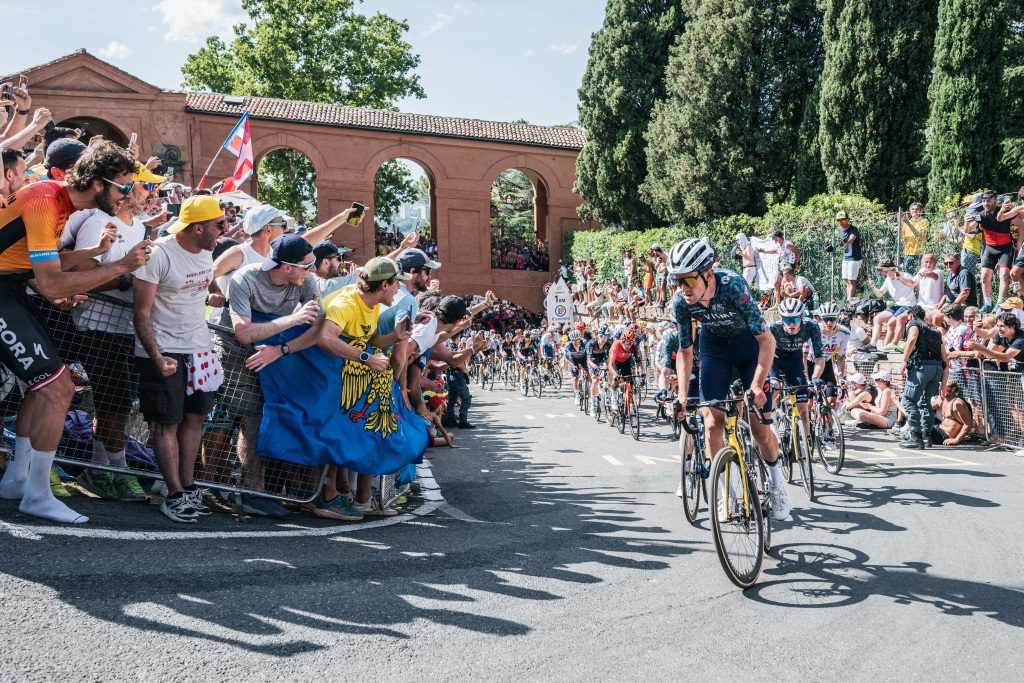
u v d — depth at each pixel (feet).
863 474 25.59
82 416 16.61
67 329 15.61
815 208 62.08
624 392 37.47
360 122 100.37
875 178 69.77
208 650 10.43
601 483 24.72
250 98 99.86
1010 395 30.09
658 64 97.76
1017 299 32.76
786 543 17.38
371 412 17.95
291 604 12.19
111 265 13.33
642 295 71.82
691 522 18.85
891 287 44.37
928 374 30.76
